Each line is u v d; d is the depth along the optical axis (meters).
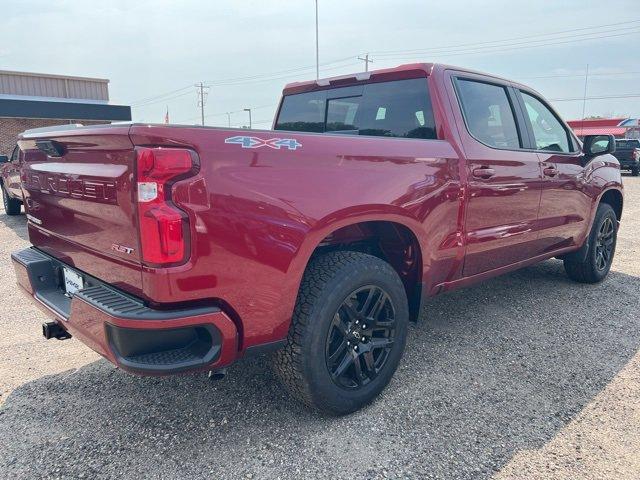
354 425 2.66
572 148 4.69
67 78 25.28
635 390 3.04
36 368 3.39
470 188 3.27
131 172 2.01
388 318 2.89
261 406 2.86
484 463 2.35
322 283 2.51
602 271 5.30
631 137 35.94
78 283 2.69
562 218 4.41
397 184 2.76
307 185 2.37
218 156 2.10
